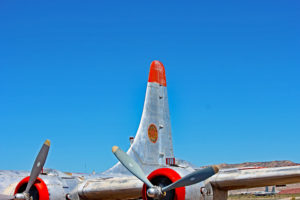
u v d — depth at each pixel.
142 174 13.09
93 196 14.51
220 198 14.74
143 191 13.02
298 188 117.62
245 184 14.21
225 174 14.36
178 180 12.38
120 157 13.38
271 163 129.50
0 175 15.33
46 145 13.92
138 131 17.28
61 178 14.40
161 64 19.03
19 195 13.21
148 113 17.73
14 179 15.40
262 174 13.80
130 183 13.95
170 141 18.44
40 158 13.79
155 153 17.56
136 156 16.78
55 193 13.70
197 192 13.10
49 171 14.73
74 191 14.41
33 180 13.56
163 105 18.58
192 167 15.22
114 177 16.12
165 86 18.98
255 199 74.75
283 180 13.86
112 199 14.95
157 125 18.03
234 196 97.88
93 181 14.80
